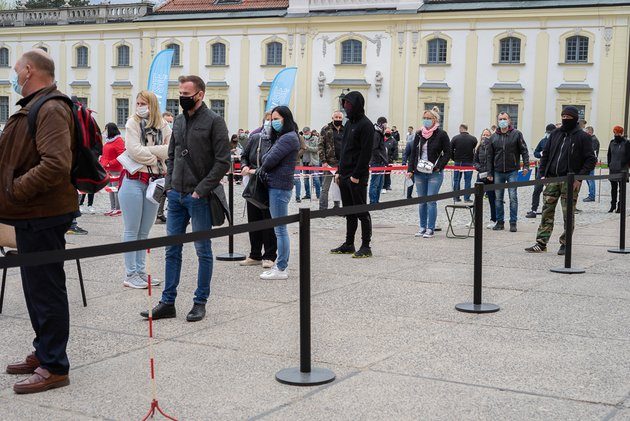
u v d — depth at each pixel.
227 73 50.22
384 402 5.25
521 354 6.36
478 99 44.88
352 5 47.25
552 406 5.16
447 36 45.25
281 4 49.78
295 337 6.90
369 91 47.00
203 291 7.55
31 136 5.34
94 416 5.04
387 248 12.45
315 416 5.01
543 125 43.78
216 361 6.20
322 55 47.91
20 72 5.49
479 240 7.91
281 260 9.58
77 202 5.69
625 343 6.68
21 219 5.42
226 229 5.04
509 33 44.00
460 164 23.78
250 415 5.04
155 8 53.28
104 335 6.97
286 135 9.42
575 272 10.05
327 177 18.94
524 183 8.96
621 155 19.94
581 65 42.91
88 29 53.81
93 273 9.92
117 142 12.34
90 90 54.16
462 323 7.38
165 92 23.61
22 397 5.39
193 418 4.99
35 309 5.61
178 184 7.45
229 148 7.50
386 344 6.65
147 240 4.57
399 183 31.97
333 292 8.81
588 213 19.81
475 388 5.52
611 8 41.91
